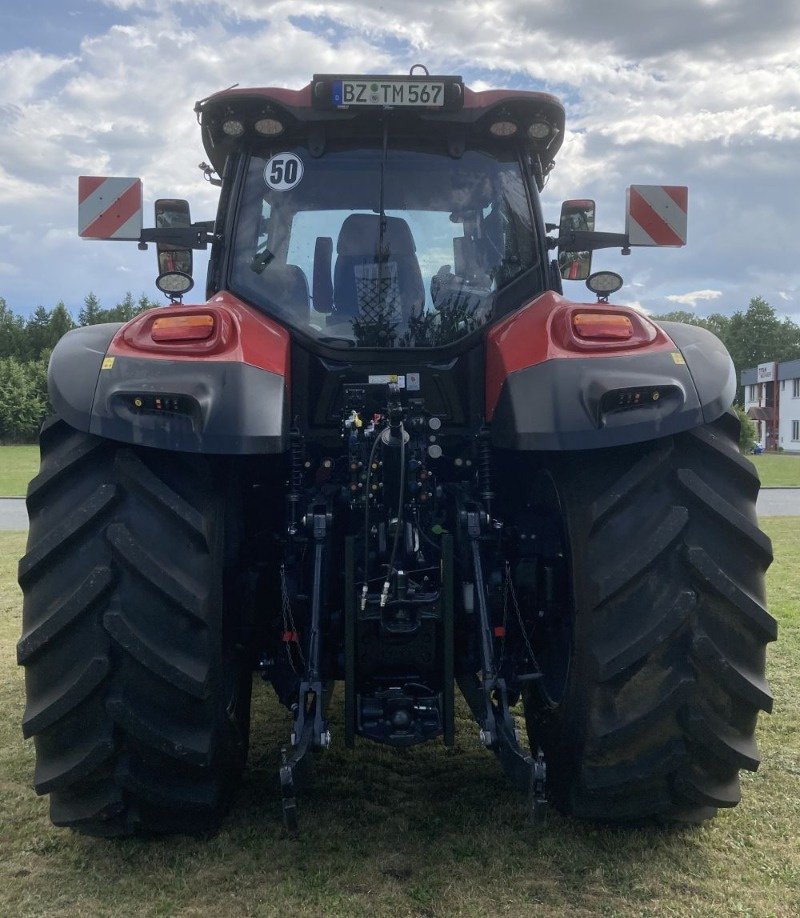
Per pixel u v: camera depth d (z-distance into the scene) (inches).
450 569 108.1
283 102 129.5
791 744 144.9
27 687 102.2
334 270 130.8
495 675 108.7
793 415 2736.2
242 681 122.8
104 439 104.2
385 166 134.0
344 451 125.7
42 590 101.0
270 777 134.0
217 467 108.4
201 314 106.5
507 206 135.0
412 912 96.3
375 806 122.6
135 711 99.0
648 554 100.8
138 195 135.1
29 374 2325.3
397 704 107.1
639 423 101.5
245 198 133.0
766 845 110.7
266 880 103.0
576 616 104.9
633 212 139.3
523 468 129.4
